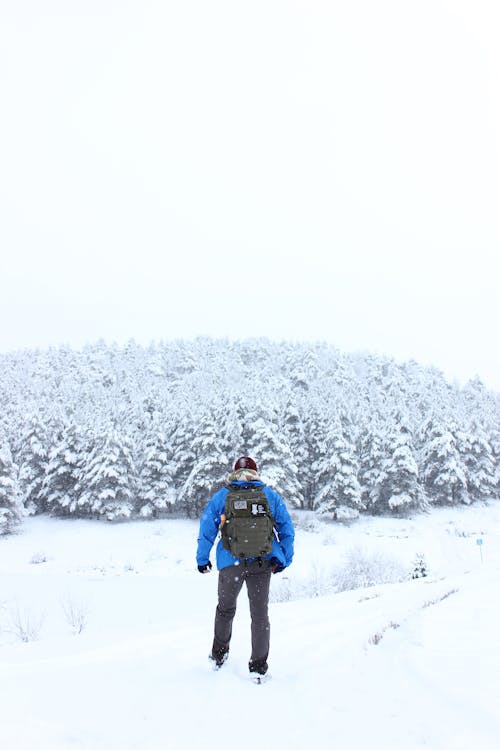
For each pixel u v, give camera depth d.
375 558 22.09
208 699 3.09
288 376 86.88
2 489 45.75
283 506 3.84
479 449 59.78
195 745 2.46
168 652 4.36
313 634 5.23
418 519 51.31
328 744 2.47
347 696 3.16
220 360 98.31
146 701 3.04
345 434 55.31
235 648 4.45
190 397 64.06
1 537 45.34
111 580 28.86
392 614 6.84
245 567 3.58
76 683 3.36
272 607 8.53
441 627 5.64
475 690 3.21
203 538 3.77
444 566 29.80
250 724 2.72
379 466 54.88
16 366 99.88
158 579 29.56
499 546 39.59
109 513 48.44
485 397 81.00
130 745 2.46
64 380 89.25
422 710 2.89
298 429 57.31
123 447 51.12
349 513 49.09
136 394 69.75
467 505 57.16
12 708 2.81
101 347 110.75
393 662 3.98
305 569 29.00
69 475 53.12
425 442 60.69
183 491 50.25
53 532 46.81
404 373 99.06
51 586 25.88
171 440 56.03
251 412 51.78
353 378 89.25
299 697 3.15
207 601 22.33
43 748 2.35
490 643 4.62
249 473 3.89
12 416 66.38
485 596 8.47
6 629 14.27
